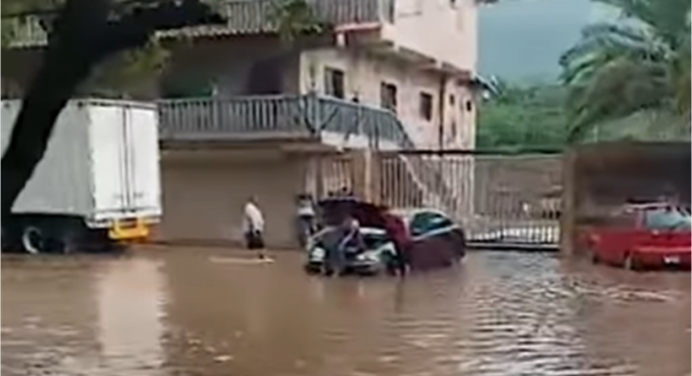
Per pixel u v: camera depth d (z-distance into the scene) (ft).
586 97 51.80
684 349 31.35
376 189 77.56
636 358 30.07
